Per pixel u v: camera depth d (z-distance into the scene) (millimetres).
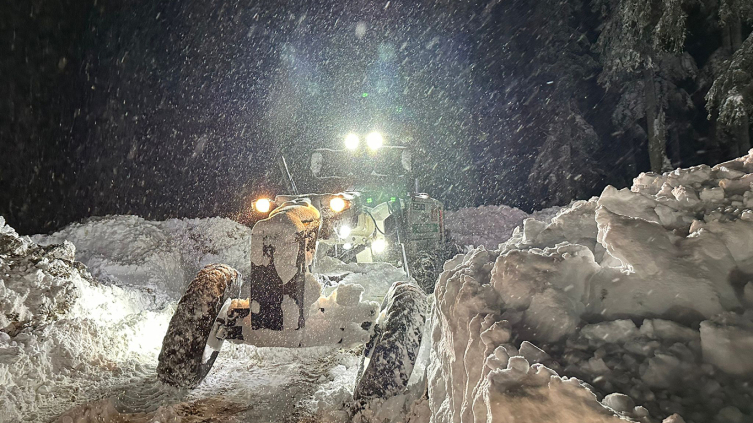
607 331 2338
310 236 4398
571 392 1913
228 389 4543
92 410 3818
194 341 4285
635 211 3078
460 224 17625
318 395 4191
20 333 5020
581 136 22609
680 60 21672
